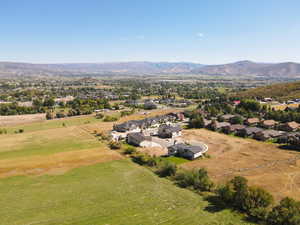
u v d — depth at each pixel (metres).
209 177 54.88
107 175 56.91
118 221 36.84
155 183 52.16
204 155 71.06
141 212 39.50
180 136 94.56
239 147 78.62
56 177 55.78
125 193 47.06
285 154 70.25
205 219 37.22
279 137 85.06
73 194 46.88
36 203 43.22
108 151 75.06
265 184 50.44
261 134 87.44
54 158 68.31
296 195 45.41
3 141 86.06
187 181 51.03
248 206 39.09
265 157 68.12
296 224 33.34
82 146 79.94
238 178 44.50
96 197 45.41
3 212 40.00
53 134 96.50
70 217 38.25
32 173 58.09
